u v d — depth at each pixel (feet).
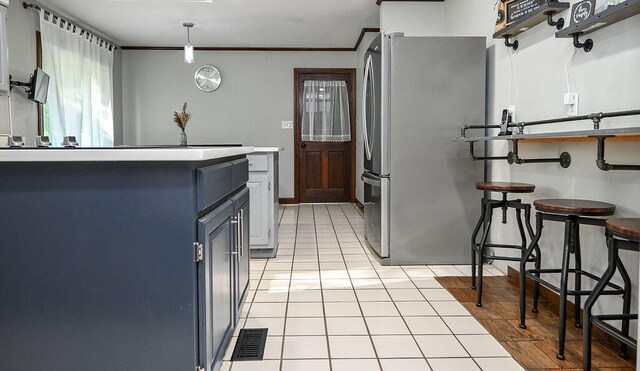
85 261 4.66
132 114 23.65
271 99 23.89
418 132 11.45
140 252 4.64
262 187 12.20
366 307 8.52
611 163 6.95
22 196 4.62
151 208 4.62
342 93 23.94
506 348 6.75
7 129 13.88
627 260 6.66
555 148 8.50
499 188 8.30
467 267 11.48
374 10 17.16
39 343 4.70
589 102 7.46
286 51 23.72
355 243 14.33
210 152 4.75
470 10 12.74
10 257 4.65
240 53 23.71
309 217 19.62
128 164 4.59
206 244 4.82
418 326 7.61
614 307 6.96
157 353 4.70
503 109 10.71
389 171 11.53
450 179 11.55
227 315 6.07
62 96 16.65
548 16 8.36
